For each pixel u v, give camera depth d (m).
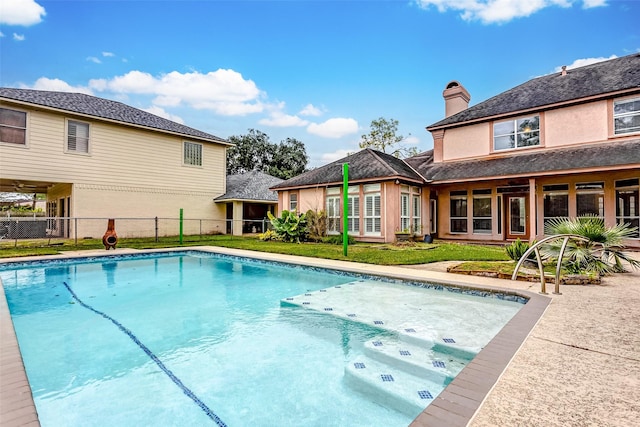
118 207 15.96
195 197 19.03
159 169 17.47
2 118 13.01
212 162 19.88
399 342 4.12
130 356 3.87
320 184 15.30
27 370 3.52
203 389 3.15
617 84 11.91
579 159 11.17
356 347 4.12
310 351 4.00
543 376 2.46
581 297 4.86
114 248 11.55
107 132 15.60
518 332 3.39
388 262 8.38
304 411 2.80
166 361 3.74
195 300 6.22
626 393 2.23
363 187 14.30
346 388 3.16
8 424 1.92
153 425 2.62
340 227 14.91
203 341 4.32
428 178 14.62
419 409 2.78
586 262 6.61
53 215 18.80
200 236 17.56
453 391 2.25
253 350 4.04
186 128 19.17
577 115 12.52
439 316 4.94
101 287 7.25
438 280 6.22
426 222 15.02
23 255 9.52
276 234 15.30
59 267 9.13
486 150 14.66
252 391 3.12
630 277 6.46
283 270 8.84
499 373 2.50
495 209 14.03
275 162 38.84
